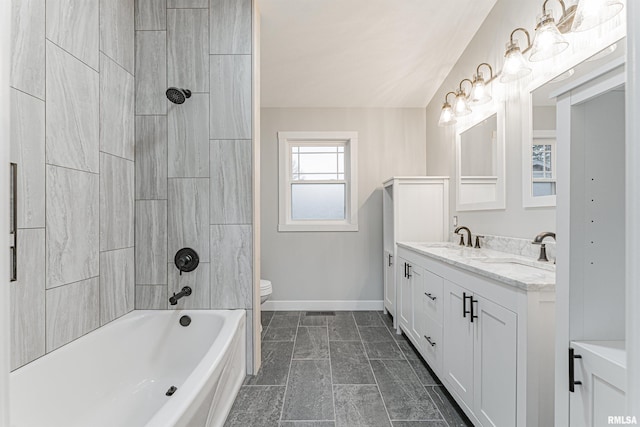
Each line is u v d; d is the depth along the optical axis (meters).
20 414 1.21
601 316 0.85
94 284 1.69
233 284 2.09
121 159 1.94
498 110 2.18
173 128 2.09
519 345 1.19
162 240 2.09
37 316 1.32
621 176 0.86
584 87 0.81
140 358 1.91
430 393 1.91
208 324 2.00
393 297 3.07
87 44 1.63
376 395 1.89
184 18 2.09
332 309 3.62
